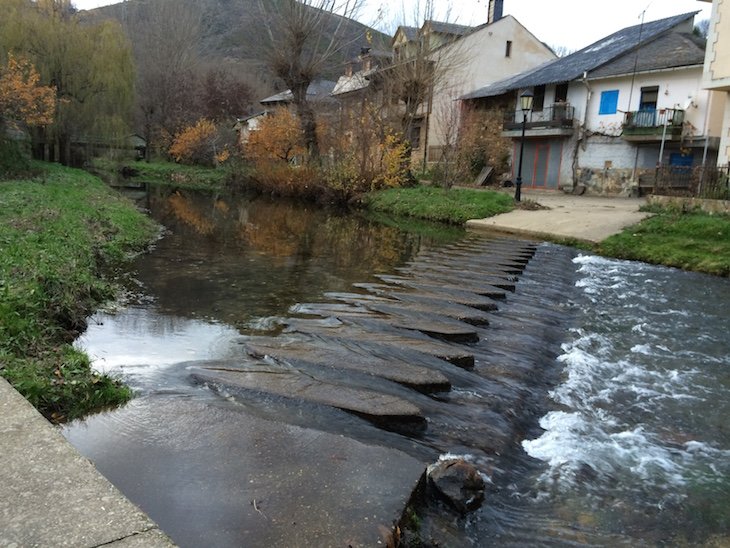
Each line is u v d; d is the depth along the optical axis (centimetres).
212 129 4456
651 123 2408
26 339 502
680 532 335
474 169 3238
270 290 888
